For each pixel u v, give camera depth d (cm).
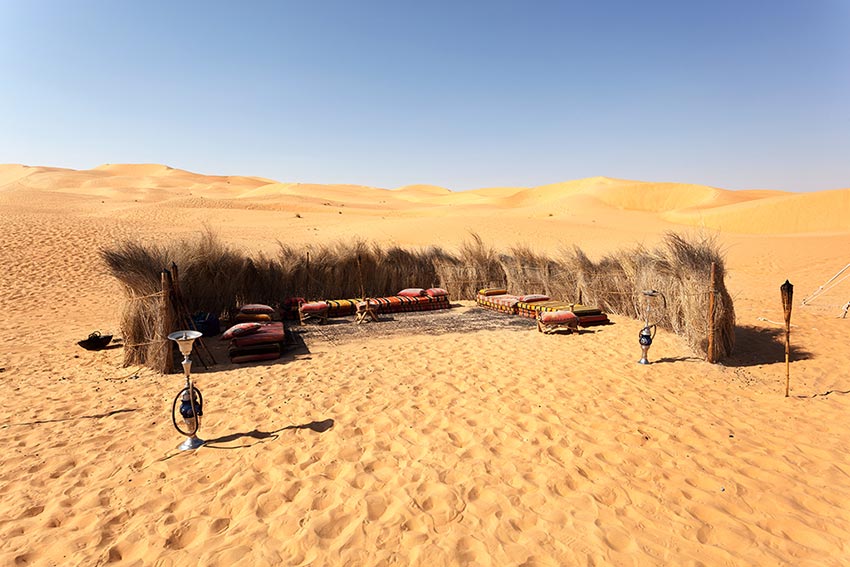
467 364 786
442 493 398
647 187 8006
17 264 1652
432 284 1584
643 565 316
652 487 409
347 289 1448
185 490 412
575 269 1317
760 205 5200
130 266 812
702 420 543
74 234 2170
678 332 934
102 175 10419
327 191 9694
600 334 998
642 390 644
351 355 861
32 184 8594
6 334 1040
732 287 1609
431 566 315
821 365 741
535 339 969
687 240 941
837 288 1544
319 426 538
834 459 454
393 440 502
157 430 539
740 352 831
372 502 387
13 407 616
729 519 364
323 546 336
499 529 352
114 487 419
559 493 400
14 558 327
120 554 333
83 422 565
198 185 9981
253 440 505
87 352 905
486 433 515
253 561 322
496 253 1653
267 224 3975
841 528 354
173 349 788
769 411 570
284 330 977
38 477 439
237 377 735
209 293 1137
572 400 609
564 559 321
